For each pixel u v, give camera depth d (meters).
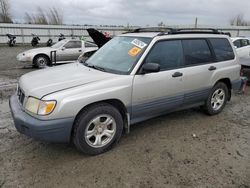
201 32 4.61
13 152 3.42
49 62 11.41
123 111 3.62
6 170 3.01
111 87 3.31
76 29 30.62
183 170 3.08
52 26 29.09
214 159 3.34
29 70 10.50
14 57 15.16
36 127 2.87
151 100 3.78
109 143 3.46
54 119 2.92
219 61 4.76
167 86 3.90
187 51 4.24
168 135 4.03
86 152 3.29
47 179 2.86
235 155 3.46
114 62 3.87
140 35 4.12
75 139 3.18
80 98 3.02
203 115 4.97
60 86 3.13
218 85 4.82
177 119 4.72
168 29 4.31
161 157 3.36
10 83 7.64
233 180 2.90
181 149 3.59
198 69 4.31
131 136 3.96
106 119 3.39
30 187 2.73
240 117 4.93
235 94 6.69
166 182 2.85
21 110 3.19
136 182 2.84
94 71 3.70
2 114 4.84
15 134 3.95
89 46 12.41
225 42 4.97
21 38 27.59
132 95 3.53
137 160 3.28
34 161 3.21
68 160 3.25
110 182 2.83
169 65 3.97
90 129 3.28
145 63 3.63
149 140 3.84
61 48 11.58
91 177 2.92
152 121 4.59
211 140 3.89
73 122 3.05
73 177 2.91
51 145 3.62
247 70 7.28
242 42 11.79
